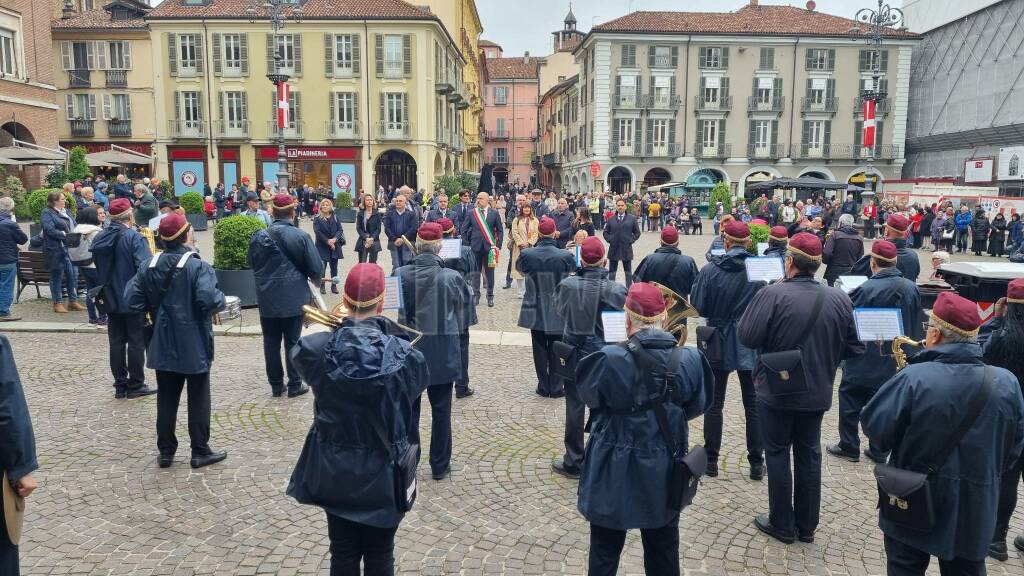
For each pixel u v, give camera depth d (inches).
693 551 171.9
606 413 131.5
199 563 163.3
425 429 254.1
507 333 404.2
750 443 214.7
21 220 1007.6
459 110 2074.3
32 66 1208.2
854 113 1918.1
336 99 1609.3
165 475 210.1
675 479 126.5
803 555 171.0
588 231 561.3
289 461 221.9
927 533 125.2
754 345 177.2
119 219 269.6
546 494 202.5
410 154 1632.6
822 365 169.6
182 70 1601.9
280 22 960.9
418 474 216.2
